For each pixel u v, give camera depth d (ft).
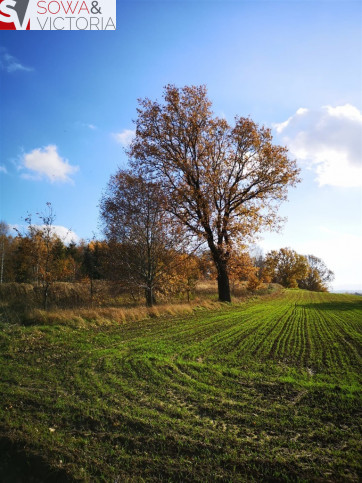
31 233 58.39
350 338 42.63
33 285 81.10
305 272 299.99
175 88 86.33
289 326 53.01
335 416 19.04
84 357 31.81
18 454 15.87
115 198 75.15
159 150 85.35
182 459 15.25
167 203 77.30
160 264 75.10
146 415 19.44
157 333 44.98
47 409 20.30
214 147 88.69
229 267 88.53
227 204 88.07
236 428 17.95
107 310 55.26
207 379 25.76
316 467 14.40
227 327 50.65
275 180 86.48
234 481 13.80
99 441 16.88
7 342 35.06
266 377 26.30
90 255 90.38
